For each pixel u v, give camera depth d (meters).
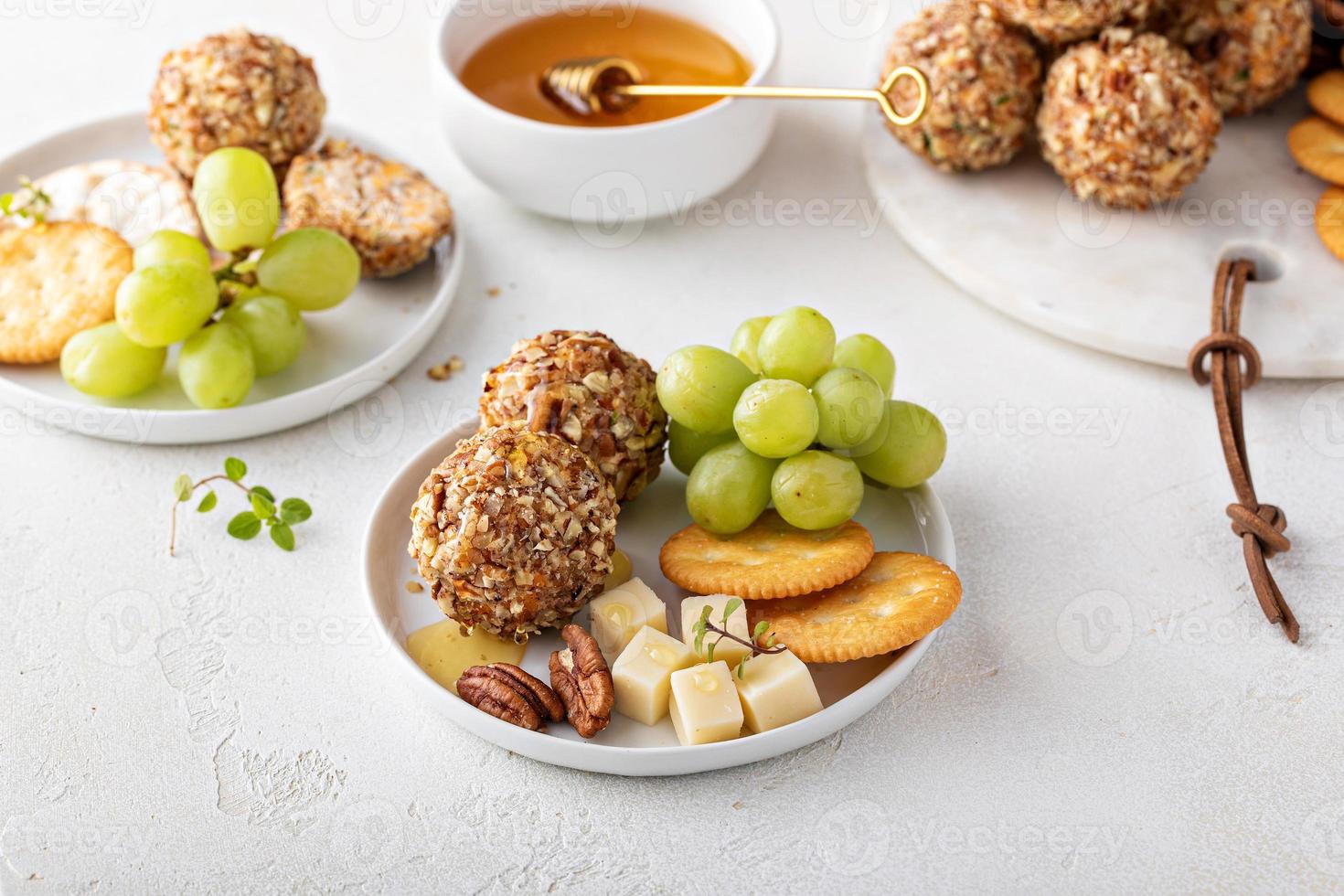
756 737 0.45
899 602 0.47
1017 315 0.59
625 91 0.60
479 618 0.47
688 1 0.64
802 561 0.48
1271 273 0.59
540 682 0.46
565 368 0.49
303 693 0.49
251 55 0.59
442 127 0.61
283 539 0.52
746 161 0.61
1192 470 0.54
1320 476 0.54
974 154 0.61
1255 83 0.61
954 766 0.47
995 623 0.50
